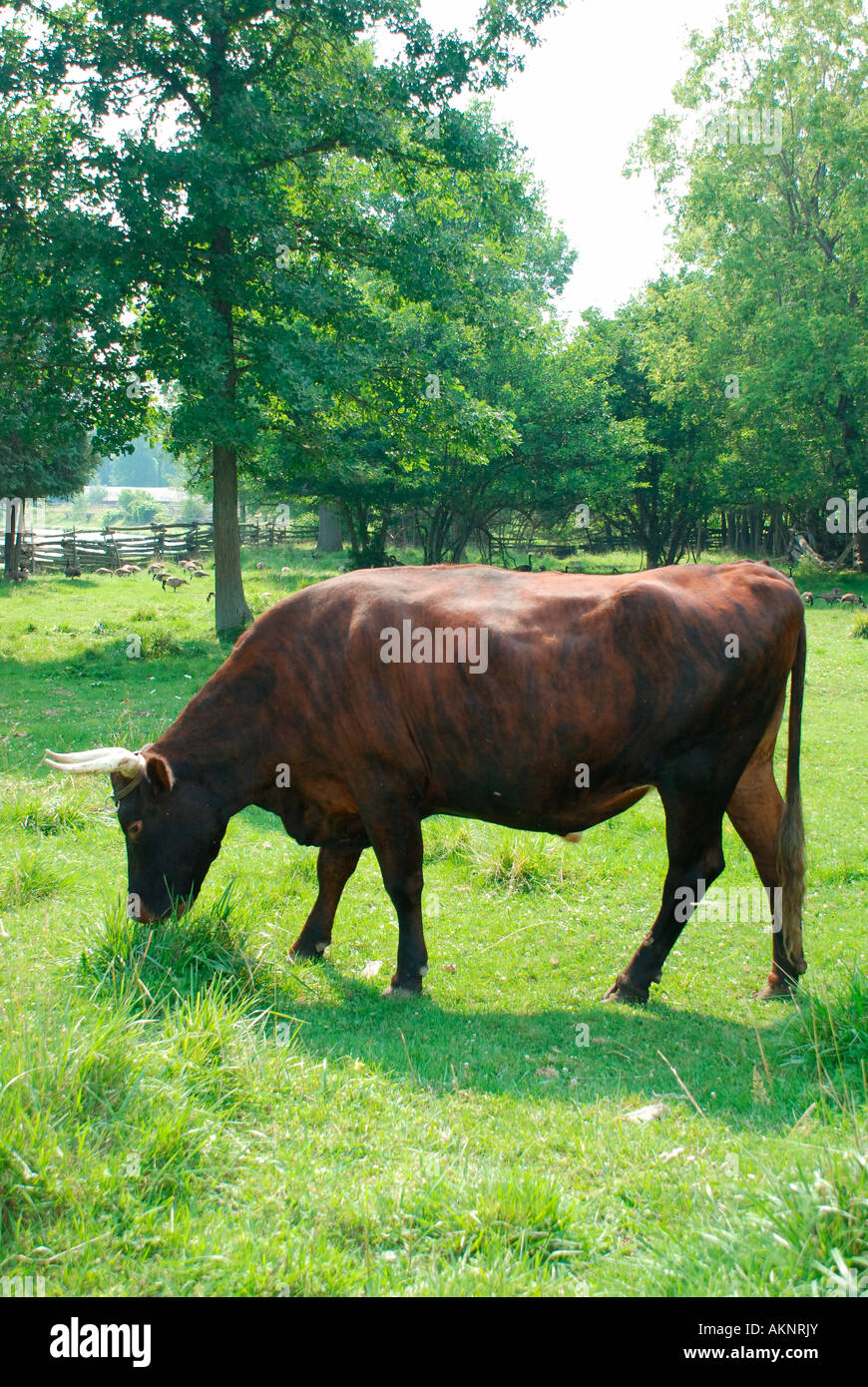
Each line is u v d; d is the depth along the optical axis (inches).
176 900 229.9
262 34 740.7
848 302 1252.5
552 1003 215.8
